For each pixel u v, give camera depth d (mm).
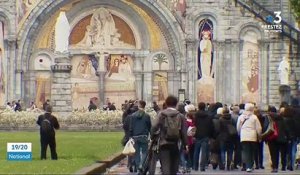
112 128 140625
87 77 164125
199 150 81250
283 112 81812
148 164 70688
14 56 159250
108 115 140750
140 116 76375
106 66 164250
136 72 164125
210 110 89938
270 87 160125
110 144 103562
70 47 163125
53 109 138750
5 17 159000
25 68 160125
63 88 138125
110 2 162500
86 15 163000
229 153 82625
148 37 163625
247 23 160000
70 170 70250
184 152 76812
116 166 82938
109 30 164125
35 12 159000
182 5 160875
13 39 158750
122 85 164375
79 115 139750
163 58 163250
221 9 160375
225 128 82312
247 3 161000
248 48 160500
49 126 83500
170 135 62625
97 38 164000
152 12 161125
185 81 161500
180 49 161250
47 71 161375
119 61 164750
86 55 164000
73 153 90250
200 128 80812
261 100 160500
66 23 137625
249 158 79625
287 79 157625
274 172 79062
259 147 83938
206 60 161000
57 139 114375
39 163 77812
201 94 161000
